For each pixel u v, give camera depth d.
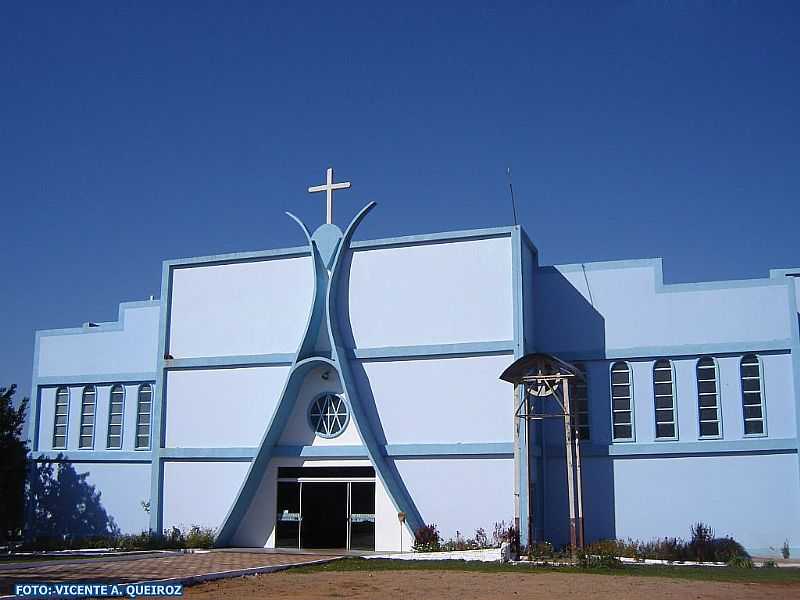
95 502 31.95
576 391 28.05
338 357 27.53
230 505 28.64
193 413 29.72
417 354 27.47
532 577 19.02
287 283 29.38
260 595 16.22
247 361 29.23
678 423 27.20
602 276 28.75
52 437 33.47
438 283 27.72
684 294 27.88
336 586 17.56
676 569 21.20
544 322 29.05
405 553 24.81
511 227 27.17
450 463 26.69
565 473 27.72
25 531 32.84
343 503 27.62
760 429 26.53
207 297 30.33
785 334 26.78
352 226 28.55
